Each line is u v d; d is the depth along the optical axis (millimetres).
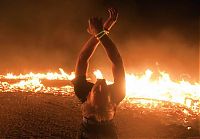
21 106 7129
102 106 2416
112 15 2381
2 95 8023
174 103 7766
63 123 6168
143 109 7184
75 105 7367
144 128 6043
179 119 6594
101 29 2365
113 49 2391
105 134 2467
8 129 5746
